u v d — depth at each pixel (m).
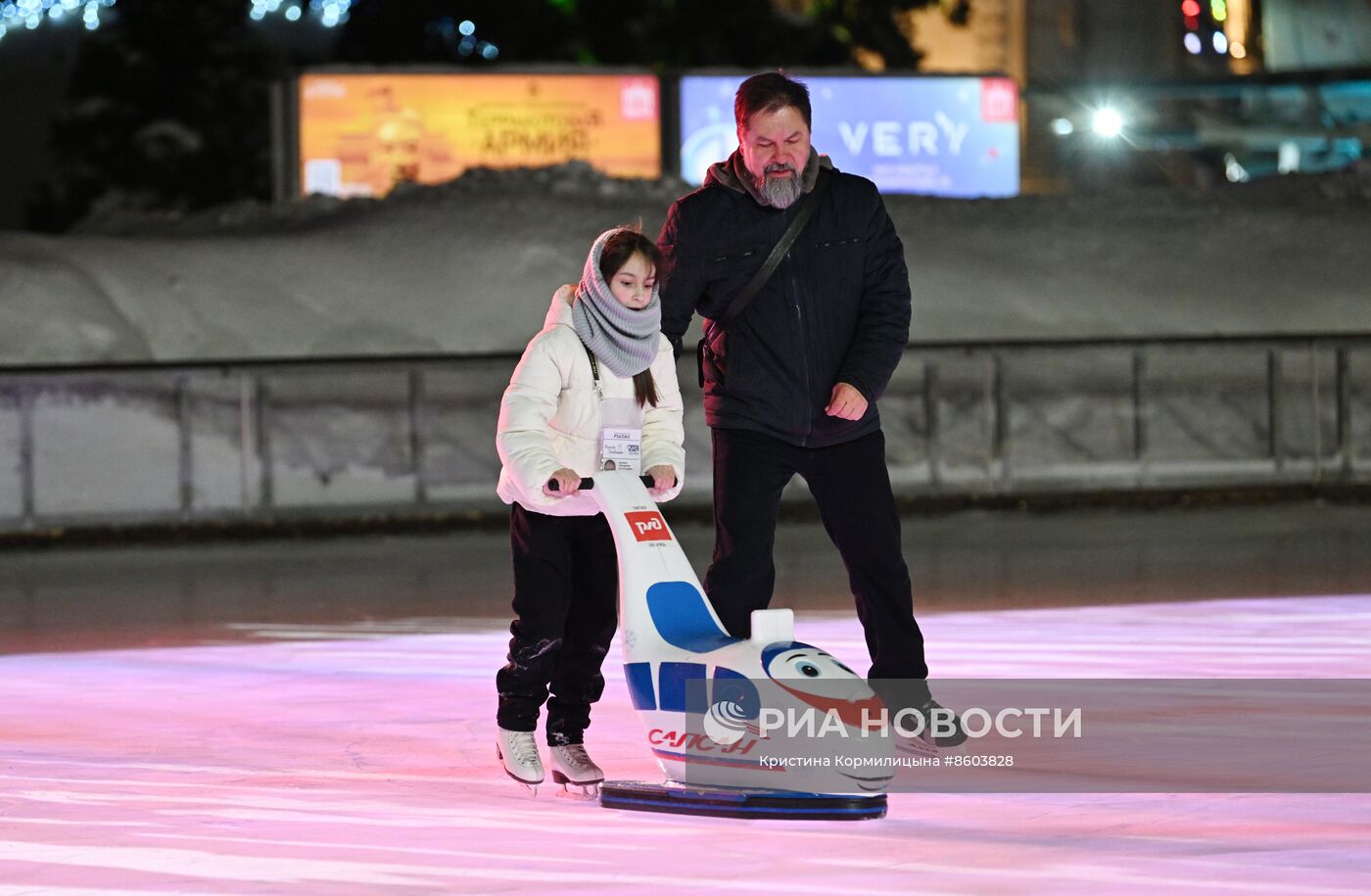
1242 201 38.47
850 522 9.31
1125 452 28.94
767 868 6.64
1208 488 25.30
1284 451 29.70
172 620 15.45
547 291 32.84
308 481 25.84
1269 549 19.30
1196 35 62.62
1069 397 29.52
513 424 8.20
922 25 61.12
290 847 7.13
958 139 40.12
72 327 30.03
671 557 8.09
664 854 6.89
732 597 9.07
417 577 18.53
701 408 27.22
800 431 9.16
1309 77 41.81
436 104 37.88
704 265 9.10
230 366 23.86
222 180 51.09
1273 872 6.41
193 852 7.07
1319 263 36.03
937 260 34.59
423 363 24.62
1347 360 26.20
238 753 9.31
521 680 8.34
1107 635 13.15
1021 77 61.53
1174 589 15.98
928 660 11.95
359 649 13.35
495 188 35.78
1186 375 30.39
